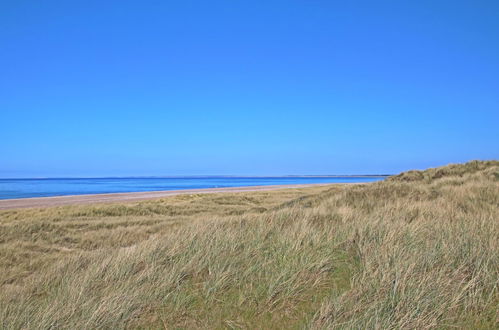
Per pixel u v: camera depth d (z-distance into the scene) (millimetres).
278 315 4707
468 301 4535
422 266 5484
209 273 5895
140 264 6820
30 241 13594
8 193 70438
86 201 41094
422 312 4219
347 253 6602
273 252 6617
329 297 4953
